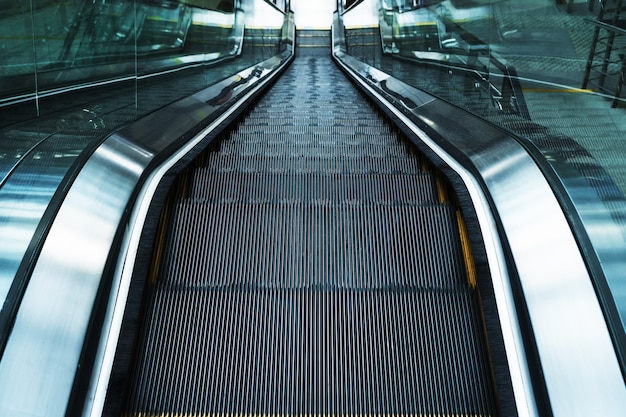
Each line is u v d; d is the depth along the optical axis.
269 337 2.26
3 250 1.83
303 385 2.12
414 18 7.34
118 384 1.93
